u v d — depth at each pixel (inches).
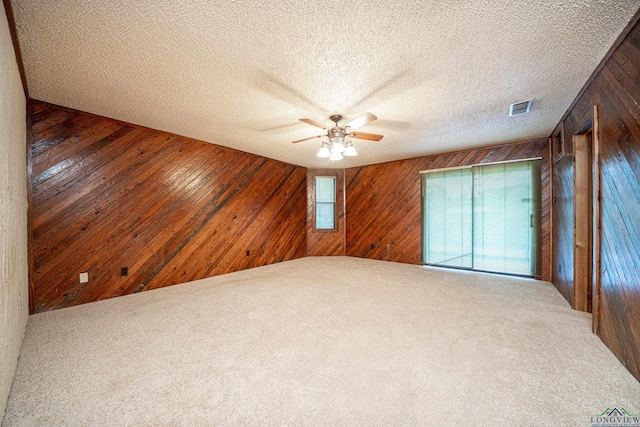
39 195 107.1
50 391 59.6
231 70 82.7
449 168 192.1
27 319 95.3
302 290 137.3
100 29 64.1
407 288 140.6
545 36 66.7
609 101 76.3
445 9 57.6
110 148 125.0
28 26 62.3
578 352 75.2
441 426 49.7
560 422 50.6
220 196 173.2
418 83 90.7
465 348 77.7
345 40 68.4
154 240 141.0
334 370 67.4
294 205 233.9
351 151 118.0
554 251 145.2
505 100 104.4
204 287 143.6
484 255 180.2
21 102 85.0
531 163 162.4
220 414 53.1
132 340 83.5
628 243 67.8
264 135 150.0
